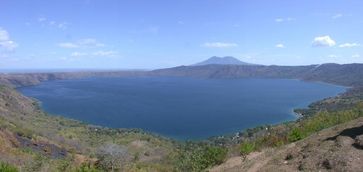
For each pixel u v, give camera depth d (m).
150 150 118.31
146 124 199.50
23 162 53.94
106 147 112.31
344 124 28.09
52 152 94.81
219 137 132.88
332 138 23.34
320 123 41.78
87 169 50.28
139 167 60.50
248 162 26.81
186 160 38.41
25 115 197.12
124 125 198.88
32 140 105.25
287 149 25.84
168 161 66.81
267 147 34.94
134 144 131.62
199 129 181.12
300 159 21.58
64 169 52.66
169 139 152.00
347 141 21.00
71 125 189.12
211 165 34.09
